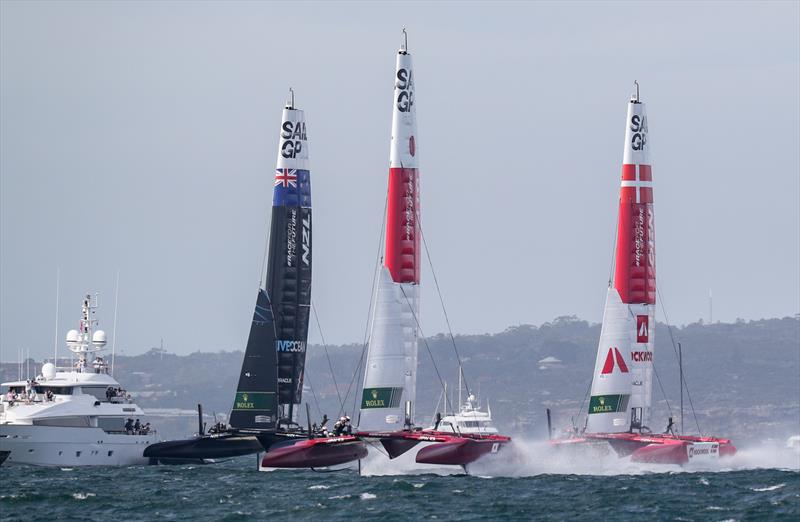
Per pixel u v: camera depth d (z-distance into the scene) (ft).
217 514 543.39
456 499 581.53
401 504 564.71
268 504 573.33
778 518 528.22
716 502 577.84
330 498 588.09
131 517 539.70
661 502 575.79
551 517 530.68
